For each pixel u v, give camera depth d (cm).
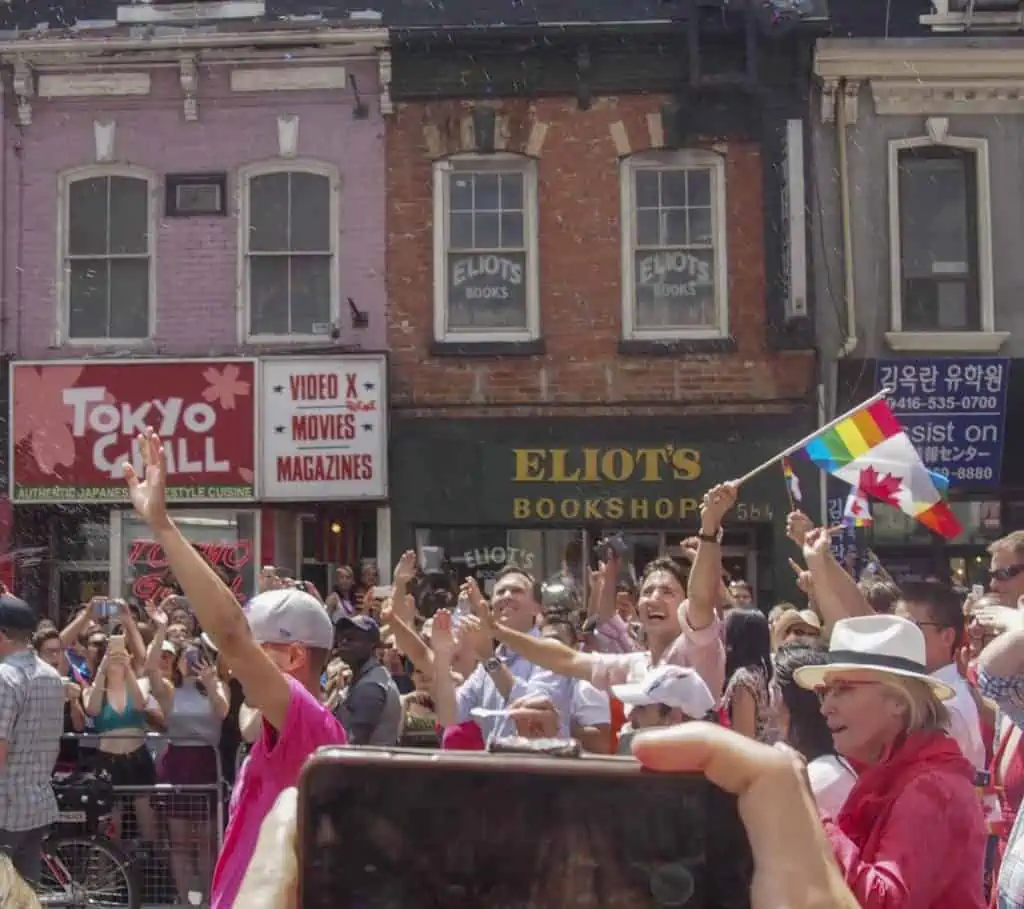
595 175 1394
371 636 619
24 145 1417
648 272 1398
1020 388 1355
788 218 1356
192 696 827
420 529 1384
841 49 1362
